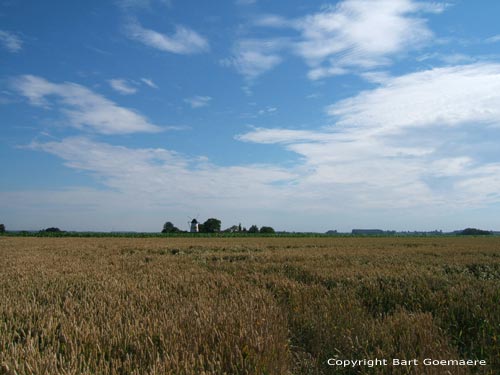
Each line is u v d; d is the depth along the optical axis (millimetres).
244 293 8039
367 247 28938
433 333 5262
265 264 14492
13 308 6301
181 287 9133
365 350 4570
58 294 7797
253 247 27797
